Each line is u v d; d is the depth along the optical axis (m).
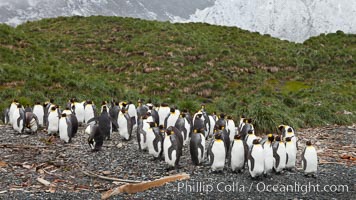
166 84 25.70
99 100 20.23
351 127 17.95
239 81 28.14
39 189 8.90
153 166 10.71
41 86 21.20
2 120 16.56
